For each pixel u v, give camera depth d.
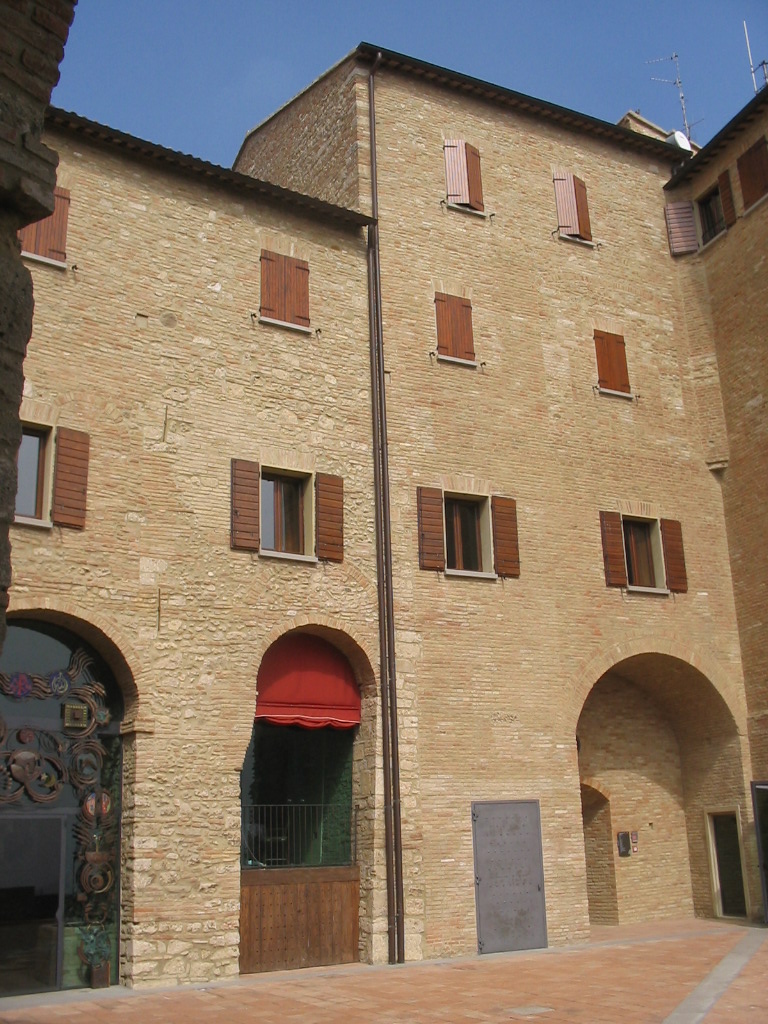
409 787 20.12
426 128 24.94
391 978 16.83
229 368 20.27
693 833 25.66
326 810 20.42
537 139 26.70
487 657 21.75
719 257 27.00
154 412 19.08
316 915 19.09
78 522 17.56
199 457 19.39
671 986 14.77
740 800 24.36
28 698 16.91
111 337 18.97
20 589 16.75
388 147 24.22
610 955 18.73
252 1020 13.18
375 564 21.05
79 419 18.17
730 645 25.02
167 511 18.70
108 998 15.38
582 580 23.48
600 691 25.67
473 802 20.77
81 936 16.61
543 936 20.81
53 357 18.20
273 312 21.14
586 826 25.33
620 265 26.83
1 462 7.50
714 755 25.23
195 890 17.25
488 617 22.02
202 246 20.66
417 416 22.47
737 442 25.86
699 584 25.08
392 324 22.80
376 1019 13.02
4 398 7.62
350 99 24.48
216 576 18.91
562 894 21.28
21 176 8.00
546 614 22.77
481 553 22.69
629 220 27.53
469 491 22.64
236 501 19.48
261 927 18.47
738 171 26.53
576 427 24.61
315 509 20.50
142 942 16.58
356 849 19.95
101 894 16.95
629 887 24.72
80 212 19.27
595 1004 13.54
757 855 23.75
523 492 23.34
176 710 17.84
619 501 24.66
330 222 22.70
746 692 24.78
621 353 25.95
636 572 24.78
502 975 16.73
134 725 17.38
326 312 22.05
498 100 26.14
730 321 26.41
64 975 16.33
